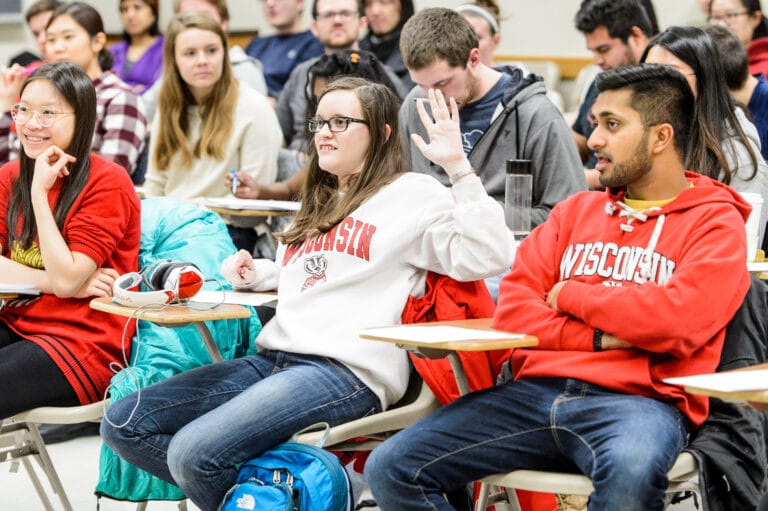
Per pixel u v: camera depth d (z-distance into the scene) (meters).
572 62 8.92
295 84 7.46
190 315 3.40
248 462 3.31
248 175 5.72
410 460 2.98
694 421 2.95
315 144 3.74
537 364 3.13
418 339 2.88
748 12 6.73
